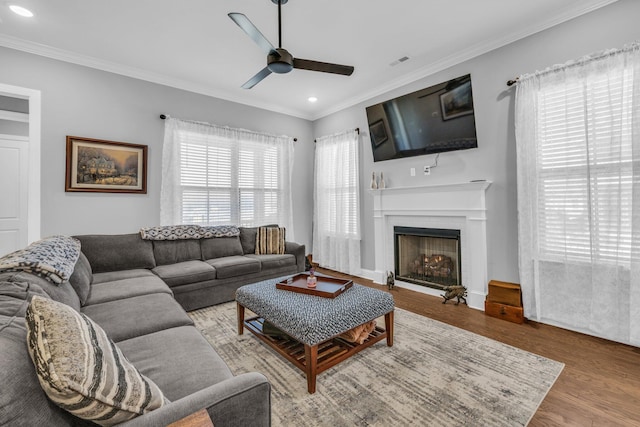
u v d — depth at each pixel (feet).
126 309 6.16
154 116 12.10
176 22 8.63
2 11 8.08
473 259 10.31
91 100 10.76
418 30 9.14
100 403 2.29
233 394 2.88
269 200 15.39
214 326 8.64
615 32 7.55
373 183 13.46
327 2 7.81
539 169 8.67
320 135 16.92
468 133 10.45
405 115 12.22
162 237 10.84
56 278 5.31
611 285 7.57
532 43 8.93
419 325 8.73
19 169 13.56
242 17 6.22
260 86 13.17
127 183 11.44
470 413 5.08
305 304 6.53
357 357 6.91
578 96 8.00
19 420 1.93
